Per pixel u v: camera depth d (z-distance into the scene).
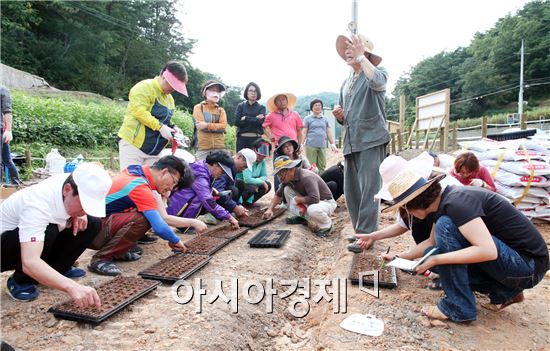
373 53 3.76
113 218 3.25
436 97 10.23
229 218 4.46
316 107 7.56
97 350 2.05
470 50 57.56
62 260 2.85
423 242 2.80
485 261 2.27
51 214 2.27
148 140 4.08
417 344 2.20
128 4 38.03
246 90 6.33
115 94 34.16
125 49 39.00
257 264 3.48
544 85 47.62
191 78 43.59
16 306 2.53
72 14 31.53
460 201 2.27
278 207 5.98
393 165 2.68
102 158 10.77
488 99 51.59
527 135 6.85
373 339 2.26
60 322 2.31
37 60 29.30
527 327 2.41
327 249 4.41
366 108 3.65
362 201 3.75
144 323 2.35
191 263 3.31
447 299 2.42
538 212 4.71
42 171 8.51
